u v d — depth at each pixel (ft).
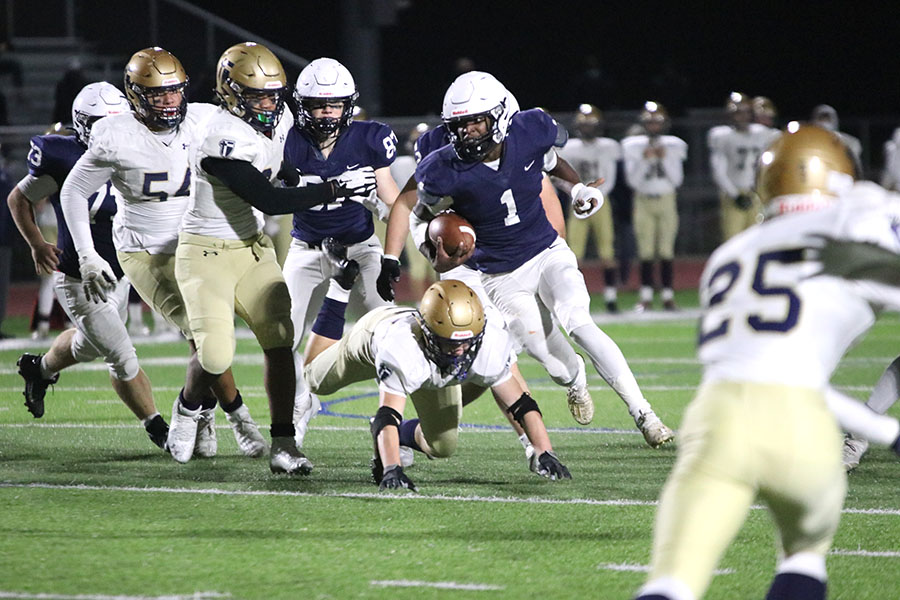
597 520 46.42
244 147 51.80
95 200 60.44
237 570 40.06
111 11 173.47
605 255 132.67
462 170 55.42
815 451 27.86
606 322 126.11
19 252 167.84
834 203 29.68
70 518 47.09
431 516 47.14
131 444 63.67
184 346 109.29
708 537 27.45
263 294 54.39
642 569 39.96
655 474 54.90
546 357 58.54
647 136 133.08
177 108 55.83
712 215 184.96
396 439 49.78
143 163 56.08
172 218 57.67
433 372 49.52
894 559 40.70
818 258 28.27
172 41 170.30
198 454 59.67
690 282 167.22
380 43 235.61
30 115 174.29
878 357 96.78
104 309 60.03
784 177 30.35
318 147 61.21
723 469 27.81
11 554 42.04
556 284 57.62
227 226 54.13
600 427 68.33
